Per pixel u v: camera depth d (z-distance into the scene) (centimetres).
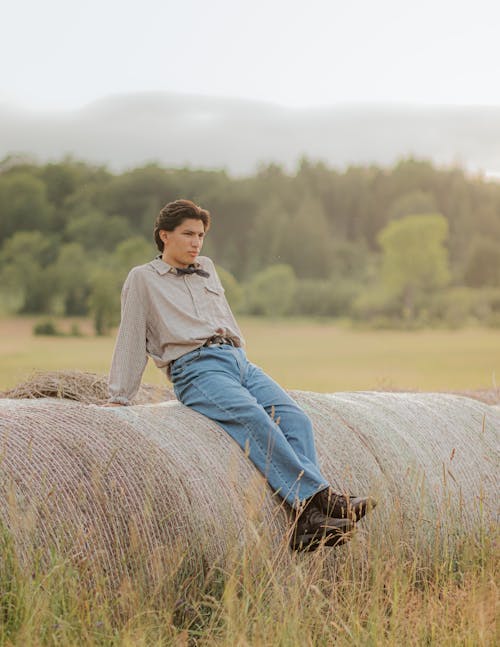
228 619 418
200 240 587
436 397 748
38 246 5947
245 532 504
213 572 485
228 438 546
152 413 546
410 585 519
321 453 592
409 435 657
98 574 444
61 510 453
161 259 593
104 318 5328
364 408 666
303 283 7169
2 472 452
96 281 5469
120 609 446
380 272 7550
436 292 7119
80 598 423
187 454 516
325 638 446
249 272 7700
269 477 536
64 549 441
